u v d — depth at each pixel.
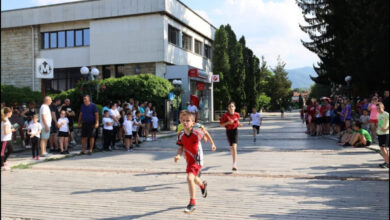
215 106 37.81
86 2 29.06
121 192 6.14
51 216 4.84
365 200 5.32
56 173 8.12
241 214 4.76
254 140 14.52
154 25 27.72
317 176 7.12
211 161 9.45
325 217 4.56
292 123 29.53
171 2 28.45
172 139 16.89
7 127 8.54
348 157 9.70
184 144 5.29
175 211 4.95
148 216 4.75
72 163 9.56
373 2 17.41
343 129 14.55
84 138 11.48
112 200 5.61
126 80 23.25
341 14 24.27
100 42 28.97
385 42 17.89
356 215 4.61
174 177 7.43
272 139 15.63
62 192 6.20
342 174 7.31
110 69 29.28
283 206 5.09
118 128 13.43
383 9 17.09
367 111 14.92
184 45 33.28
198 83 30.78
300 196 5.62
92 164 9.34
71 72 30.58
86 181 7.14
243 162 9.17
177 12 29.80
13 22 31.22
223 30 37.53
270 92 81.25
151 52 27.78
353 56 21.48
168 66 28.05
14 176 7.80
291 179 6.96
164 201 5.50
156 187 6.50
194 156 5.24
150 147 13.45
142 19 27.97
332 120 17.34
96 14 28.83
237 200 5.46
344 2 23.72
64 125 11.43
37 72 13.22
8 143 8.61
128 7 27.98
